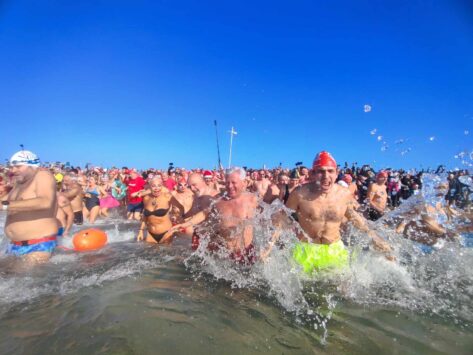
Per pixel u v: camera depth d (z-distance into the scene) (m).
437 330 2.80
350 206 4.30
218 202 4.89
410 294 3.56
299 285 3.77
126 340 2.49
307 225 4.32
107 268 4.42
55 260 4.80
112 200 12.20
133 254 5.29
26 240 4.49
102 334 2.57
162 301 3.24
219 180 11.87
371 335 2.69
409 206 5.62
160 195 6.44
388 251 4.27
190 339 2.54
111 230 8.29
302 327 2.80
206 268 4.42
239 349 2.43
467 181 6.25
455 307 3.26
